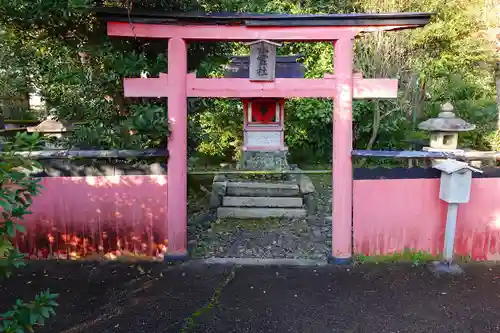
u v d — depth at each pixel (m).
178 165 4.07
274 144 8.27
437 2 9.73
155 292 3.48
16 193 1.74
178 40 3.88
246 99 8.09
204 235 5.10
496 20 10.07
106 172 4.12
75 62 5.09
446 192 3.96
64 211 4.12
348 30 3.89
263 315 3.11
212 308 3.21
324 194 7.52
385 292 3.51
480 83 10.26
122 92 4.88
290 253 4.52
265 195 6.33
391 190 4.19
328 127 10.69
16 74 6.27
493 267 4.07
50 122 6.82
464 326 2.97
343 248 4.16
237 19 3.81
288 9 10.59
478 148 7.86
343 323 3.01
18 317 1.76
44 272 3.86
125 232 4.18
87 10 3.63
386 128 9.62
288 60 8.23
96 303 3.27
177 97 3.95
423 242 4.26
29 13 3.85
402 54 9.35
